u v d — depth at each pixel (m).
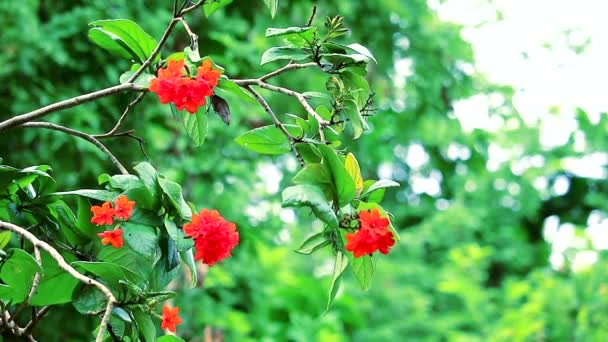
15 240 4.68
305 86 9.12
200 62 2.97
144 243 2.87
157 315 2.85
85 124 7.38
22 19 7.57
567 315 10.18
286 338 11.40
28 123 3.05
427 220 14.87
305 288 11.89
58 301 3.02
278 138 3.11
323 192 2.81
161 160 8.55
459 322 12.68
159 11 7.98
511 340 10.22
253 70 8.30
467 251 13.52
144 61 3.16
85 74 7.47
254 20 7.95
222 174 8.73
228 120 3.01
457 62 12.34
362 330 12.59
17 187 3.15
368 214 2.81
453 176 15.39
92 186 7.32
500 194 16.08
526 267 15.88
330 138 3.14
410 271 13.59
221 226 2.84
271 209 10.23
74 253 3.15
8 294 3.01
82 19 7.53
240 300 9.27
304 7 8.73
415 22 11.56
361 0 10.38
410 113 11.98
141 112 7.64
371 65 10.63
